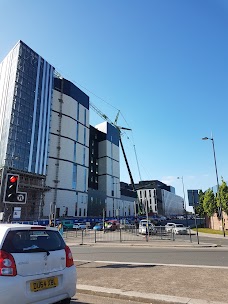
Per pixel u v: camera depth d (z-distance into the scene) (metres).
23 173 71.75
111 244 20.38
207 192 47.09
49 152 90.25
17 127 73.69
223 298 5.26
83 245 21.05
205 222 55.06
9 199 11.63
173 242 20.84
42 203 77.94
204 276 7.40
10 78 79.00
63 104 100.50
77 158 103.06
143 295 5.55
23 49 81.56
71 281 4.76
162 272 8.13
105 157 131.50
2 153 70.56
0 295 3.73
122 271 8.48
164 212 176.12
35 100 82.19
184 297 5.33
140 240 23.39
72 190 96.19
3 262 3.96
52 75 92.81
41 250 4.50
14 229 4.44
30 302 4.03
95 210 110.06
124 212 137.12
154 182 177.00
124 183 163.75
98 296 5.96
